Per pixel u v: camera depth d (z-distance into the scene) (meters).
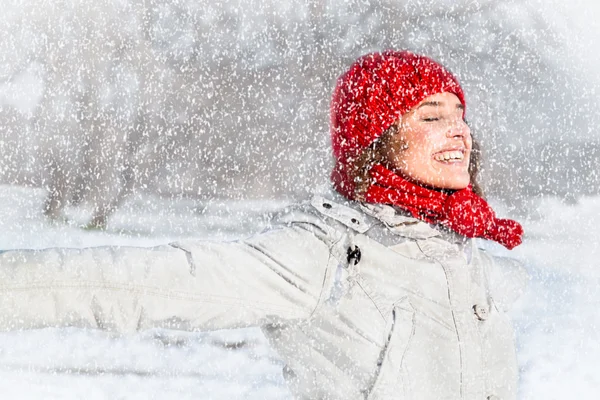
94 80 34.72
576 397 11.85
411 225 5.21
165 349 13.96
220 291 4.59
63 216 31.28
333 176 5.73
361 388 4.87
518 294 6.11
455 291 5.09
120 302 4.37
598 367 13.34
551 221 36.25
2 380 11.41
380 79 5.54
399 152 5.43
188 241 4.75
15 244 25.91
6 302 4.19
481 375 5.07
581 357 13.94
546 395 11.93
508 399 5.30
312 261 4.88
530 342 15.00
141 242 27.88
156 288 4.44
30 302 4.22
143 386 11.66
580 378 12.75
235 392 11.82
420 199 5.34
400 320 4.89
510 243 5.86
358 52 39.59
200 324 4.58
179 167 36.97
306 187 32.38
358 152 5.49
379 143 5.49
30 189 33.84
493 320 5.28
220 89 38.22
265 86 37.97
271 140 37.47
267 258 4.80
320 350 4.92
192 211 34.44
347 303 4.88
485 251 6.13
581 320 16.73
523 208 38.62
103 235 28.92
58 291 4.26
